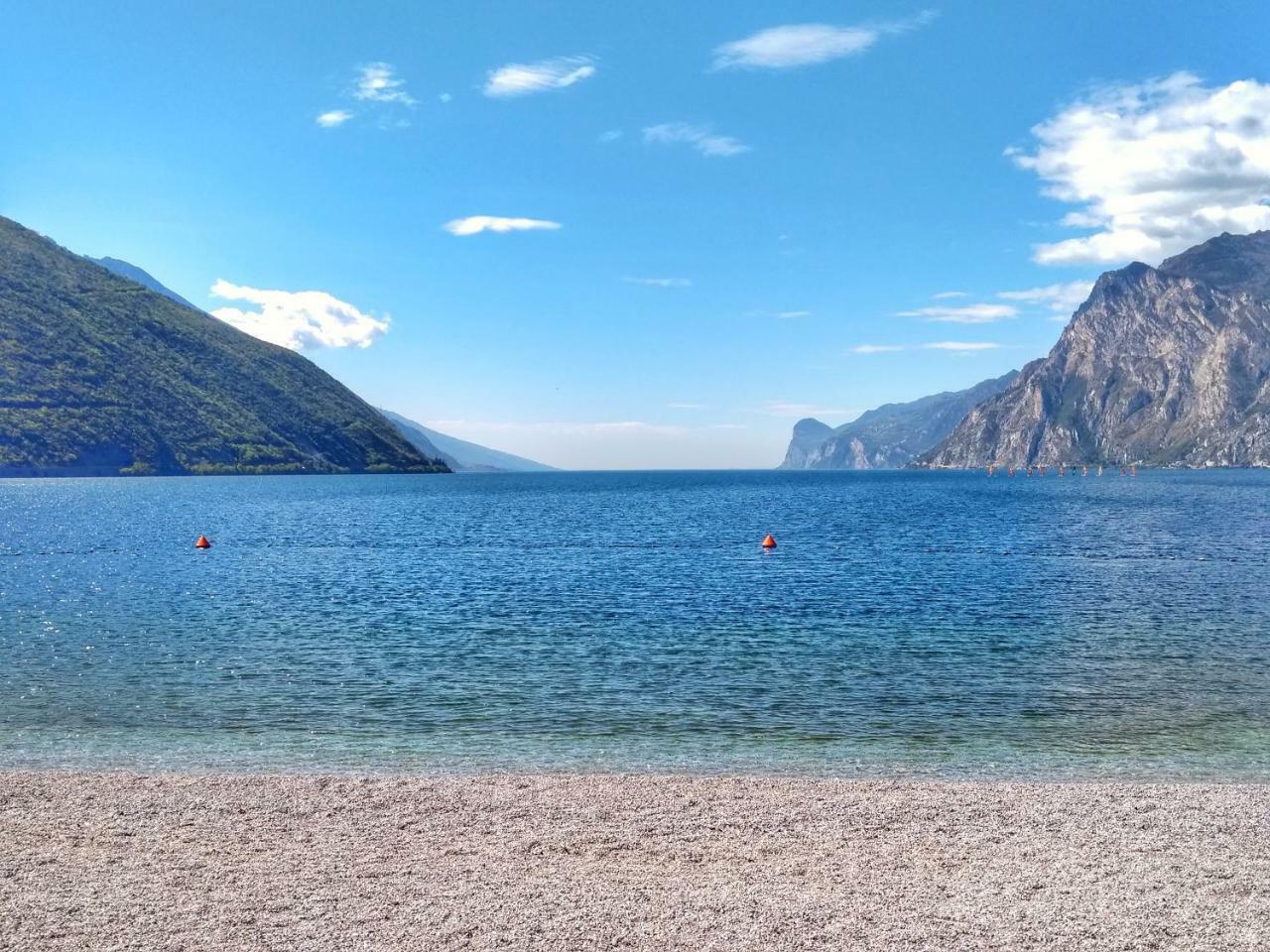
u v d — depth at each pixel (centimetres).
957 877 1314
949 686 2692
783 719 2347
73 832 1493
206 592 4797
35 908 1188
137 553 6981
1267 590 4844
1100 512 12962
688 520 11462
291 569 5934
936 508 14412
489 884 1279
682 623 3819
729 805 1650
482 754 2055
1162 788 1755
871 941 1100
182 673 2848
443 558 6638
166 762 1984
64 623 3803
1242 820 1569
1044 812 1614
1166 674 2841
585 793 1716
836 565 6159
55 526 9862
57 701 2506
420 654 3145
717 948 1079
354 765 1969
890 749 2092
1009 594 4712
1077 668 2928
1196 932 1127
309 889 1259
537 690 2648
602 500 17700
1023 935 1117
